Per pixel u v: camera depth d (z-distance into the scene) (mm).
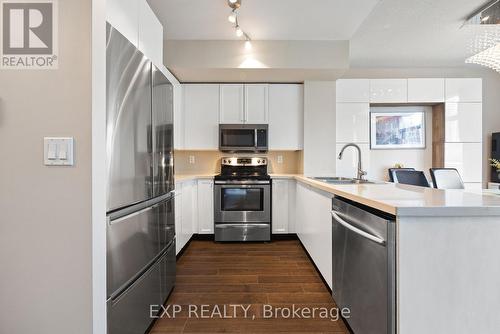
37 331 1151
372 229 1289
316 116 3678
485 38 3232
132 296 1451
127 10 1518
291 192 3689
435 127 4332
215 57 3170
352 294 1557
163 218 1945
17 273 1150
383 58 3883
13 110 1146
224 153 4211
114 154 1266
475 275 1091
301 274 2572
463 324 1095
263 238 3613
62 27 1151
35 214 1148
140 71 1542
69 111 1148
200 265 2801
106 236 1211
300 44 3162
